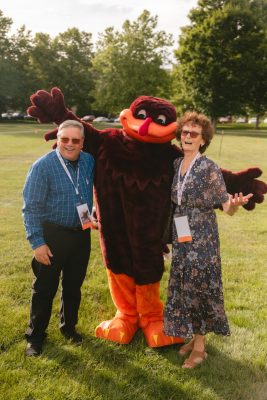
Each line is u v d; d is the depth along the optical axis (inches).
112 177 126.3
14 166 538.6
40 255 116.9
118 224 128.7
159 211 125.9
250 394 109.6
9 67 2281.0
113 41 1836.9
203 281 116.1
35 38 2413.9
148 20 1812.3
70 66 2427.4
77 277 126.7
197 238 115.3
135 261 129.1
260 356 126.7
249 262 208.8
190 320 118.5
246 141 1088.2
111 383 111.7
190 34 1584.6
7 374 113.7
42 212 119.4
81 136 117.3
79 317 147.1
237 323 146.2
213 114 1637.6
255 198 132.3
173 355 127.3
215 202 114.2
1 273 186.7
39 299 124.0
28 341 127.6
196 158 116.2
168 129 123.2
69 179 118.5
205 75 1578.5
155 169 125.6
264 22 1738.4
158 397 107.2
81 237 123.3
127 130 127.0
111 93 1850.4
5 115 2706.7
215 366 121.1
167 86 1851.6
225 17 1537.9
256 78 1611.7
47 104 139.6
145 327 136.8
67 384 110.9
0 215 297.4
